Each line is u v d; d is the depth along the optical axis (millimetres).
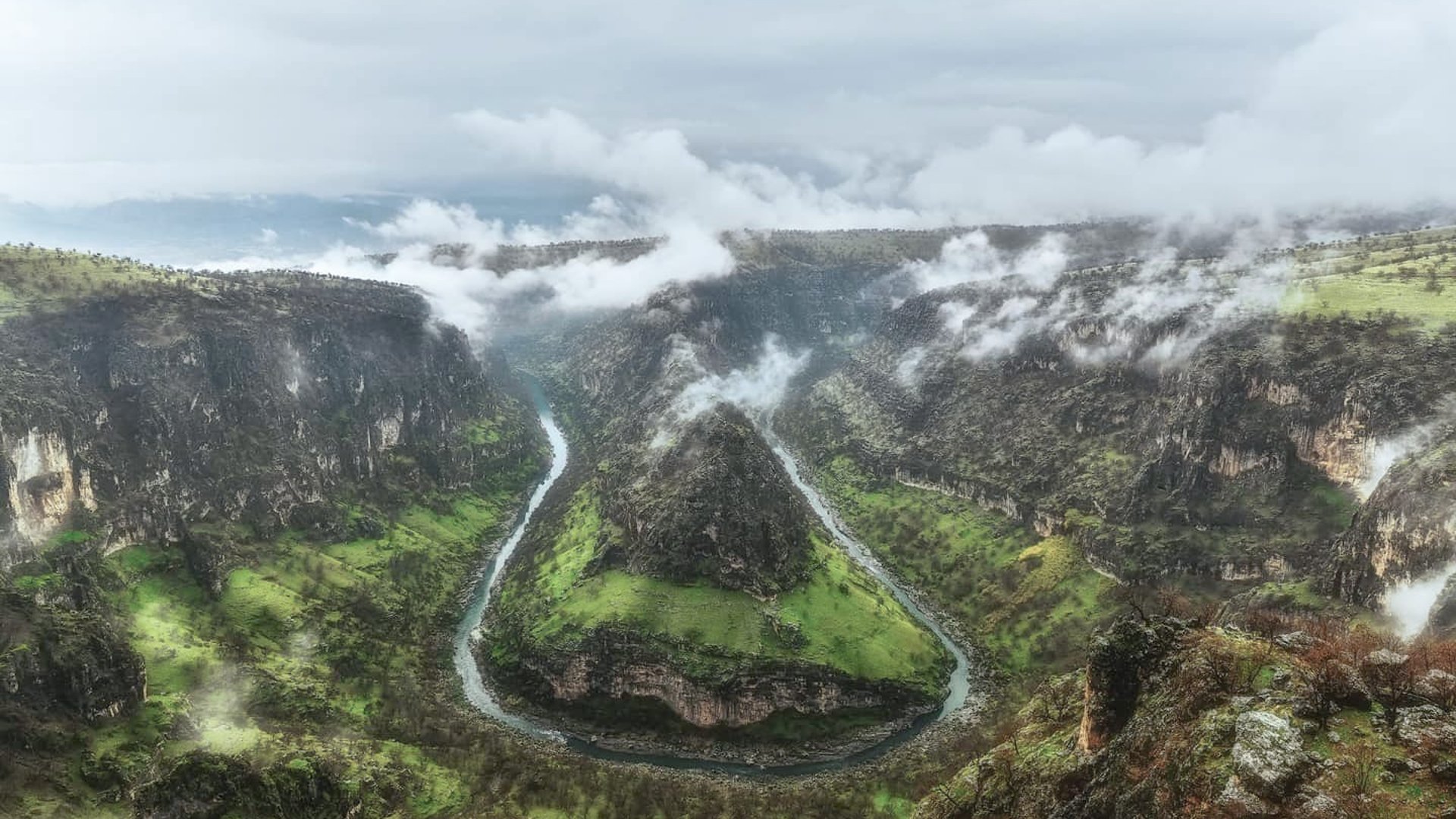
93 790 160875
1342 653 87688
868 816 181625
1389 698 77188
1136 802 76938
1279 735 70750
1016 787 99875
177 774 148500
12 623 174750
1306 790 66250
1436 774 65938
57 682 172000
